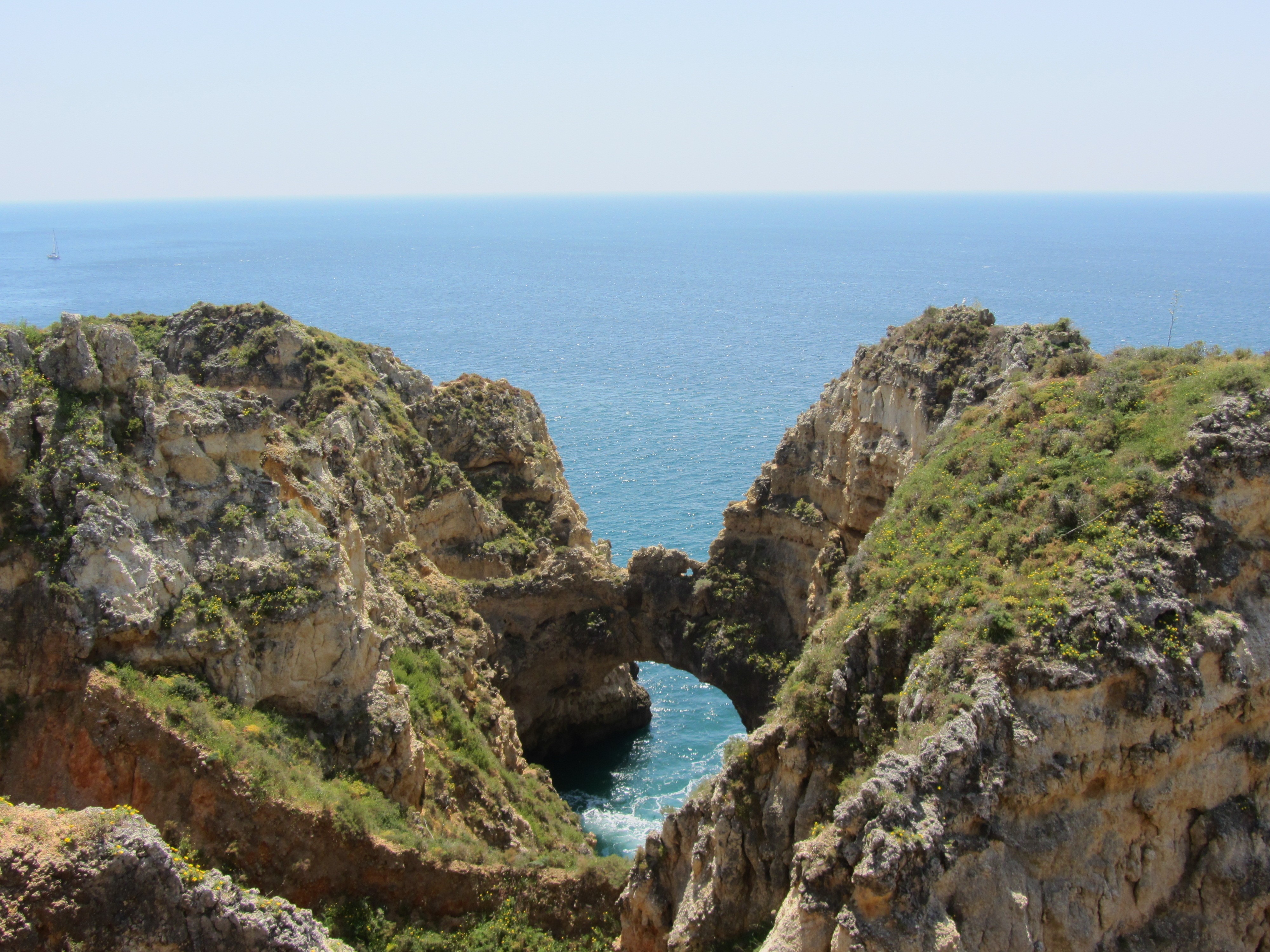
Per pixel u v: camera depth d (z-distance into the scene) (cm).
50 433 3528
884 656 3406
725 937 3288
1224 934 2884
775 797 3350
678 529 10406
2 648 3331
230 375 6619
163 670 3484
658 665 8375
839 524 6156
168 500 3706
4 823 2394
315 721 3834
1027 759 2772
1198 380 3556
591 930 3909
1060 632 2938
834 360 19738
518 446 7506
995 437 4250
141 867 2388
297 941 2455
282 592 3794
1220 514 3130
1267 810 2981
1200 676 2884
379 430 6419
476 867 3772
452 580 6359
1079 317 17962
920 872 2553
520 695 6681
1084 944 2730
